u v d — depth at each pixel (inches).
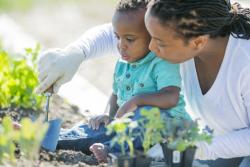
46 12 531.8
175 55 164.9
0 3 550.6
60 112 255.6
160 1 158.9
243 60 175.0
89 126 194.1
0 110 233.8
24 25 476.4
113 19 179.0
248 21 176.1
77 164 175.5
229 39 175.3
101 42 203.0
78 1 587.2
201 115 189.8
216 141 174.1
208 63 178.2
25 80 240.4
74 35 447.2
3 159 154.8
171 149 155.8
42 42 418.9
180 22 158.7
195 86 184.2
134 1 177.3
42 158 174.7
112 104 197.5
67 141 191.6
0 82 238.5
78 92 297.0
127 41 179.2
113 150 181.2
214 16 163.0
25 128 147.8
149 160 155.2
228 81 177.6
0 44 293.7
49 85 189.9
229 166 198.4
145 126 154.7
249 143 175.0
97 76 348.2
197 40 163.9
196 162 181.0
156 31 161.2
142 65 184.7
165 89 177.6
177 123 153.9
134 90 185.5
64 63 188.9
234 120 185.3
